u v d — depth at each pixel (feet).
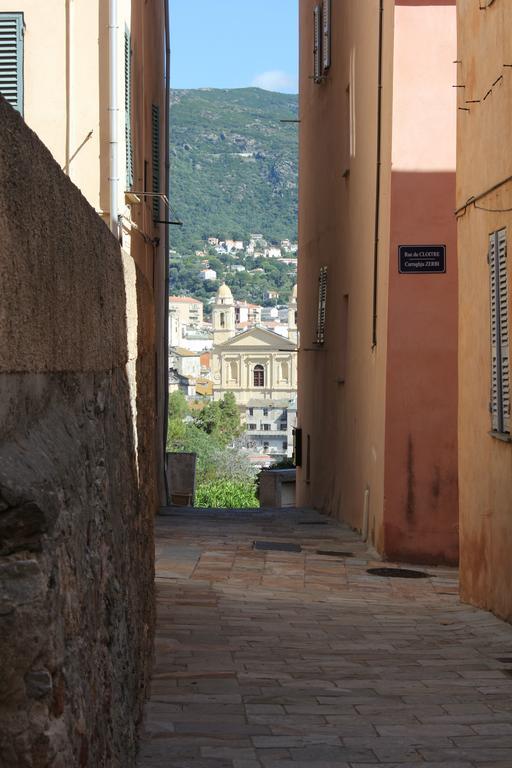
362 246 56.59
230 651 26.45
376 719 20.11
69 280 11.65
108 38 48.47
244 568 43.57
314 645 27.96
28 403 10.07
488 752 17.99
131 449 18.63
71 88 48.55
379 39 50.93
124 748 14.90
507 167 31.68
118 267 16.35
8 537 8.80
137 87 56.70
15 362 9.23
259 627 30.37
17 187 9.09
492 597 34.30
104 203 48.39
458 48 37.70
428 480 47.85
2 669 8.72
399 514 47.80
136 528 18.97
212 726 19.10
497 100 32.63
